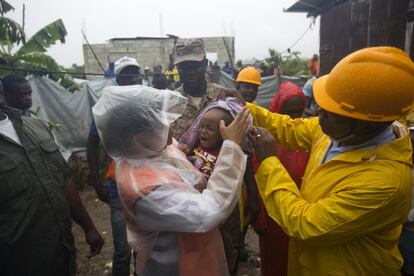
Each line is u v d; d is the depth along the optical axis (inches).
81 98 259.1
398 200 49.6
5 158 71.1
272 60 700.0
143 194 52.8
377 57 47.1
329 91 51.9
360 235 52.2
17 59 228.2
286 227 55.2
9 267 72.7
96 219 193.9
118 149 56.9
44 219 75.3
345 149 55.5
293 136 75.2
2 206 70.1
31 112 207.3
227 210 54.7
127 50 880.9
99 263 142.9
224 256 63.4
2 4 222.7
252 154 74.7
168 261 57.9
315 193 56.9
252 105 79.2
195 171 61.8
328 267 56.2
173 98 59.2
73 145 255.3
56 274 78.1
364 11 225.1
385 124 51.4
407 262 92.7
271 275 97.0
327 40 290.8
